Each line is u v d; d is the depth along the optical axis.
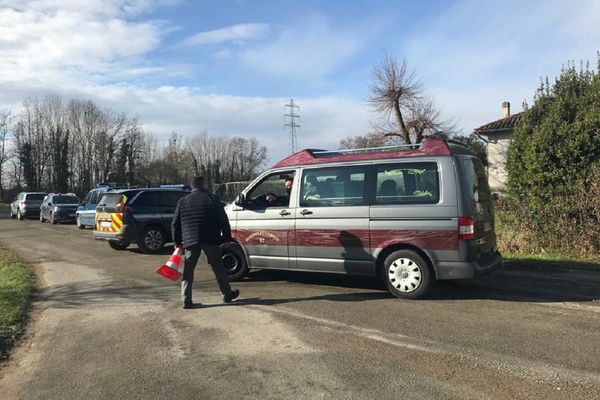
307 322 6.08
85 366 4.89
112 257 12.42
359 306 6.78
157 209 13.26
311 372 4.53
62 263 11.63
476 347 5.04
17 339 5.88
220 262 7.19
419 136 35.91
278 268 8.17
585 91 10.72
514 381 4.21
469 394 3.99
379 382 4.27
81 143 70.31
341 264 7.54
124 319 6.52
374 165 7.40
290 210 8.00
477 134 31.97
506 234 10.75
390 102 36.03
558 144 10.10
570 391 4.00
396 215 7.11
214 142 90.88
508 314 6.21
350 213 7.44
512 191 11.38
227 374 4.56
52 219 26.06
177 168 78.75
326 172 7.79
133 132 72.50
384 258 7.29
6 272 10.20
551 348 4.96
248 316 6.45
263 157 94.38
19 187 67.81
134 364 4.89
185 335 5.74
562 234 10.04
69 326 6.30
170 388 4.29
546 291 7.43
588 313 6.21
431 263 6.98
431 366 4.59
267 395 4.09
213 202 7.08
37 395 4.27
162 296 7.81
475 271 6.74
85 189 70.25
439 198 6.86
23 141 67.56
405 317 6.18
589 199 9.66
